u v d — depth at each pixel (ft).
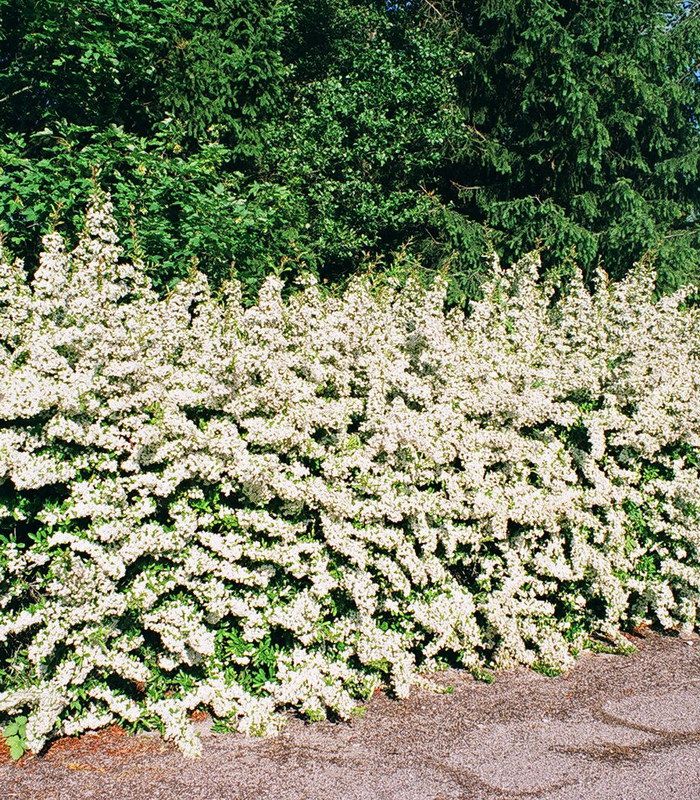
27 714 13.19
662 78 50.83
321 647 15.33
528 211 46.01
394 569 15.64
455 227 45.75
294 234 33.63
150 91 35.78
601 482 19.75
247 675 14.88
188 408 14.78
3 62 28.40
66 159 22.40
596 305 24.40
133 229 18.08
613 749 14.44
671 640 21.15
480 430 18.08
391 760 13.39
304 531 15.37
